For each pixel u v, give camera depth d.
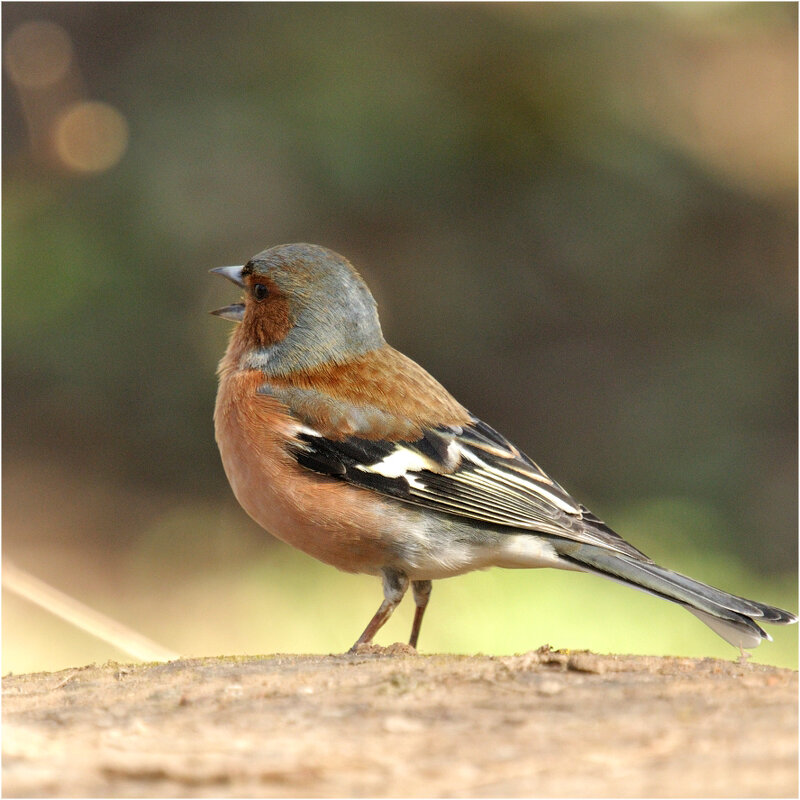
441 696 4.59
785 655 11.36
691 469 15.49
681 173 19.05
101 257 15.49
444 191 16.64
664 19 20.08
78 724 4.39
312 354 7.07
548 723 4.20
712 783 3.56
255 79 15.88
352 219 16.48
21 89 16.25
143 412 15.71
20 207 15.80
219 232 15.50
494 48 17.02
